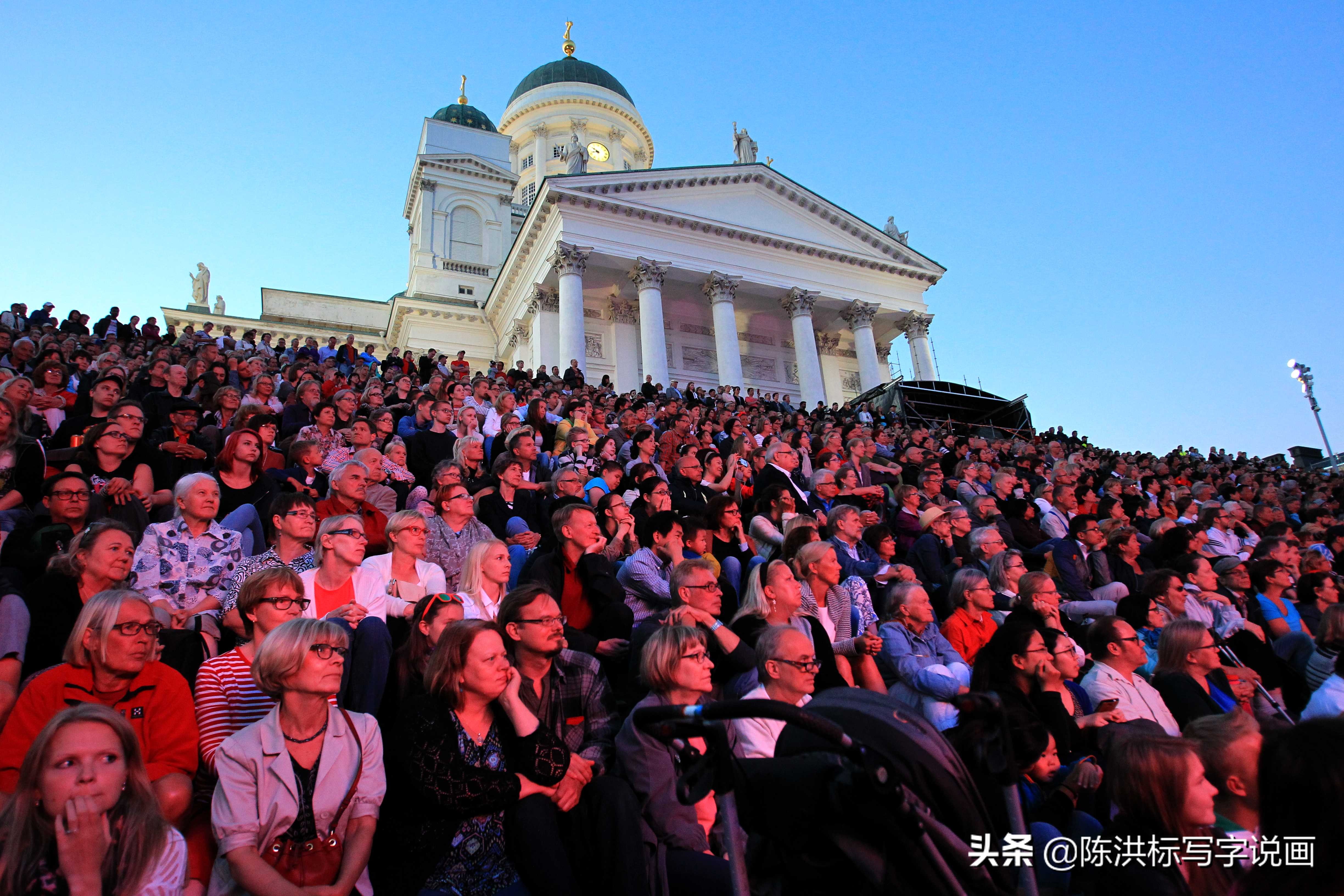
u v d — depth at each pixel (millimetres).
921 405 28891
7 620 4496
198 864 3691
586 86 58781
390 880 3732
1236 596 8578
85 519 6184
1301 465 34094
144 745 3781
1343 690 5406
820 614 6723
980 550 8703
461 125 50500
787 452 12461
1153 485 16031
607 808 3723
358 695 4695
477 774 3752
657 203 35906
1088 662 7133
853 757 2078
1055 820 4453
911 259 40719
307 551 6031
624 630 6254
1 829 2910
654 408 19375
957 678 5625
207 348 14484
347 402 11602
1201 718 4230
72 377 12805
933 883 2176
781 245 37750
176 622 5441
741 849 2309
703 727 2334
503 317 43062
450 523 7438
